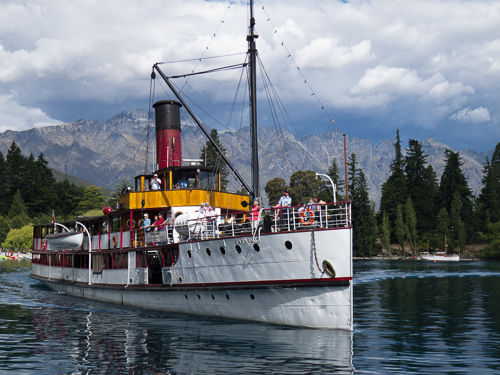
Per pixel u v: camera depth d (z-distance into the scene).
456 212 131.88
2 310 25.50
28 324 21.12
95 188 146.12
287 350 15.66
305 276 18.44
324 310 18.30
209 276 21.28
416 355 15.47
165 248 23.78
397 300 32.75
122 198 27.80
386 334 19.33
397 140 154.62
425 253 129.88
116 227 28.75
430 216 143.38
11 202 168.75
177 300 23.05
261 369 13.62
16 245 120.38
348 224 18.06
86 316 23.22
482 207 138.88
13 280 45.50
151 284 24.48
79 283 31.17
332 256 17.88
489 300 32.59
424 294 37.09
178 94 28.98
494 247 121.56
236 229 20.39
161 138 29.00
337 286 17.91
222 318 21.25
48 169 183.12
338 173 133.50
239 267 20.06
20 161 182.25
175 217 25.61
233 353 15.37
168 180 26.81
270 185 127.06
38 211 166.50
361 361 14.52
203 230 22.00
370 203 141.88
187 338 17.62
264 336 17.66
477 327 21.19
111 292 27.91
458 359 15.01
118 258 27.55
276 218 19.30
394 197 146.62
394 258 132.62
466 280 53.25
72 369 13.82
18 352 15.86
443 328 20.88
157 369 13.73
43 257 38.78
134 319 22.14
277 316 19.42
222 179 94.19
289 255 18.67
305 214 19.14
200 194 25.88
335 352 15.43
